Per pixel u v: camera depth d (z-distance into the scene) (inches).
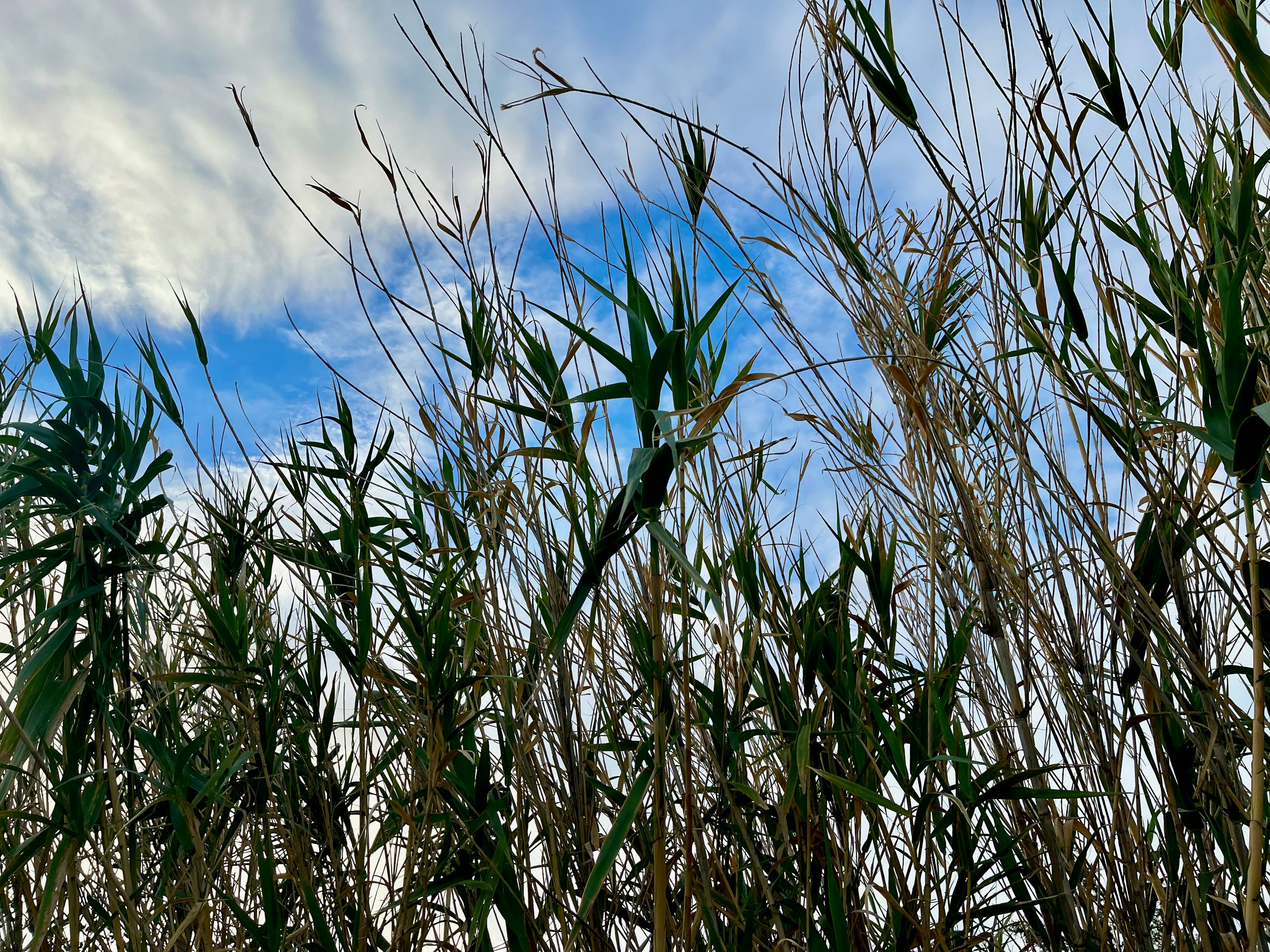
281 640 56.7
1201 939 43.5
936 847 49.1
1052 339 47.5
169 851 54.2
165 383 56.5
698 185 54.0
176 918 55.6
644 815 52.1
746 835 46.9
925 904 45.1
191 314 56.2
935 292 59.5
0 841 55.6
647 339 41.8
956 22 50.8
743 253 53.4
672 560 49.5
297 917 56.0
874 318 54.0
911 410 56.4
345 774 58.7
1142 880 46.8
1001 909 45.7
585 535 52.5
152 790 57.5
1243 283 43.4
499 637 53.8
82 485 54.6
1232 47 32.6
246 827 58.4
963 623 49.6
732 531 53.6
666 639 50.8
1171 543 46.9
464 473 55.7
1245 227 40.1
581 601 39.0
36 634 55.2
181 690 57.2
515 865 50.0
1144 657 47.4
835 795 50.4
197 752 52.7
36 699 48.6
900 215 63.3
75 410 56.0
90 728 53.6
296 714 58.9
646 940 52.3
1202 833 46.9
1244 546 45.8
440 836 53.8
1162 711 44.9
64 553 54.1
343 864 56.1
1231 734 45.0
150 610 64.1
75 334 56.5
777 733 49.6
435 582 55.6
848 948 42.0
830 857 44.5
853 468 57.1
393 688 54.8
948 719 50.6
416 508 60.1
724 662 53.7
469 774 51.4
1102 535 46.5
